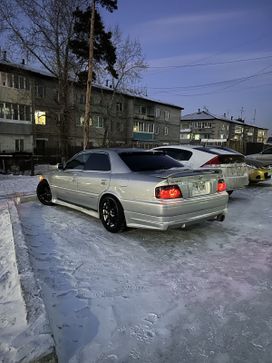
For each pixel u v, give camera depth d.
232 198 7.74
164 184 3.93
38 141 31.16
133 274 3.25
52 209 6.11
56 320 2.42
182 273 3.28
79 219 5.34
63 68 24.00
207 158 6.80
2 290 2.70
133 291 2.89
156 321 2.44
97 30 22.33
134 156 4.93
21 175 13.91
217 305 2.67
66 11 22.62
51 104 31.58
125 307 2.62
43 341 1.87
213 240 4.35
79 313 2.52
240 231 4.79
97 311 2.56
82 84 24.78
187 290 2.92
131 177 4.35
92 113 35.16
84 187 5.19
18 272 2.81
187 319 2.47
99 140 36.47
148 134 44.50
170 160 5.16
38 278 3.10
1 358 1.75
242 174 7.18
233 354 2.09
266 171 9.59
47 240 4.24
